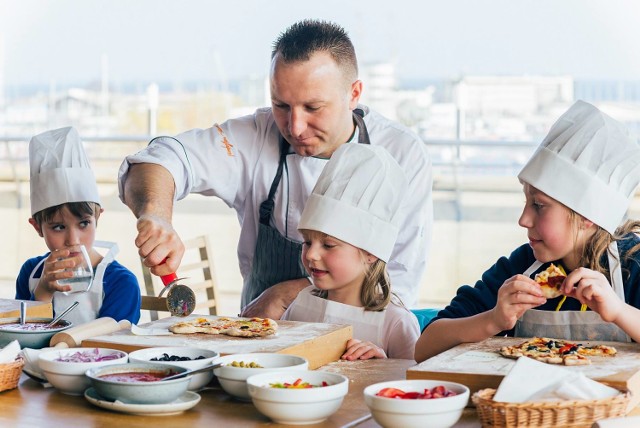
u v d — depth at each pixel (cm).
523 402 165
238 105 1816
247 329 222
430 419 164
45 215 306
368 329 257
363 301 261
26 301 282
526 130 1411
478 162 841
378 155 253
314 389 174
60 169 304
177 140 292
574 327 222
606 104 1453
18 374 201
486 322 211
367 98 1947
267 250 296
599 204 219
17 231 922
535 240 225
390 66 2056
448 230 842
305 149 278
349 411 185
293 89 265
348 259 254
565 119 223
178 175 280
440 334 220
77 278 265
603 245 221
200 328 224
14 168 914
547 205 221
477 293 242
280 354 199
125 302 300
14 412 184
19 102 1917
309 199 257
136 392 179
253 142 297
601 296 203
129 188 272
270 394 173
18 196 919
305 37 266
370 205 252
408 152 294
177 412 183
